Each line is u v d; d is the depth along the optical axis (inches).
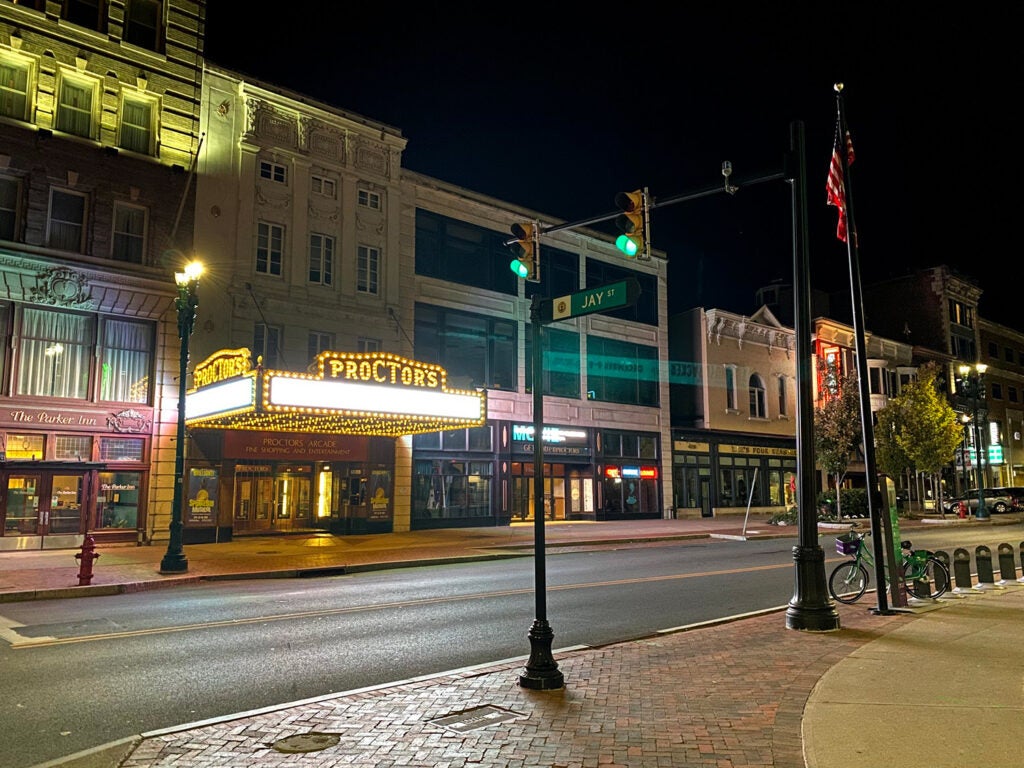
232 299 962.7
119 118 895.1
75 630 414.3
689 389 1617.9
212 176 964.0
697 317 1621.6
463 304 1227.9
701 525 1294.3
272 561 738.8
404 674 324.5
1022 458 2554.1
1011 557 568.7
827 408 1357.0
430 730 236.8
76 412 831.7
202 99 967.0
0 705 276.4
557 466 1360.7
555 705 260.2
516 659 343.6
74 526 828.0
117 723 257.1
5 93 829.2
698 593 547.8
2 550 778.2
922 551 491.2
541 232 483.5
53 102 847.7
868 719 232.1
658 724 238.4
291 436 993.5
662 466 1497.3
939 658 313.1
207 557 767.1
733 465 1638.8
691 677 295.6
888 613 434.0
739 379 1670.8
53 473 816.9
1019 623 392.2
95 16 896.3
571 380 1387.8
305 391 787.4
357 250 1101.7
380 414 847.1
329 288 1059.3
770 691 272.8
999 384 2512.3
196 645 376.5
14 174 821.2
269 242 1014.4
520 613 467.8
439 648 372.5
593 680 292.8
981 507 1546.5
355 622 438.0
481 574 670.5
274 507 1017.5
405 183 1169.4
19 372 807.7
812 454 407.8
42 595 542.9
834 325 1871.3
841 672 292.2
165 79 932.6
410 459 1122.0
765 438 1706.4
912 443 1520.7
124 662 341.4
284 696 291.1
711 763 204.7
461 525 1184.2
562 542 962.1
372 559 762.8
